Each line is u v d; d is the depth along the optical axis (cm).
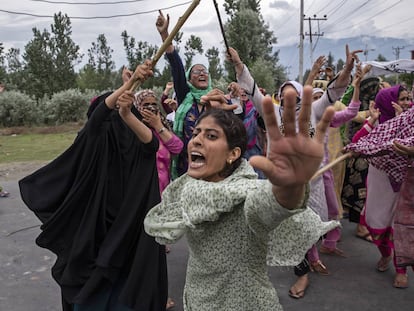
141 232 255
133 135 262
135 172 259
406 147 301
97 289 248
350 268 402
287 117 108
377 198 373
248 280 166
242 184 156
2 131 2061
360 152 325
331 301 341
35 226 543
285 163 110
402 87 405
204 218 156
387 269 397
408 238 334
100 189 251
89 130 248
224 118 168
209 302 173
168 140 341
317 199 355
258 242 162
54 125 2338
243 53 3103
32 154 1258
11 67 4541
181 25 214
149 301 251
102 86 4019
